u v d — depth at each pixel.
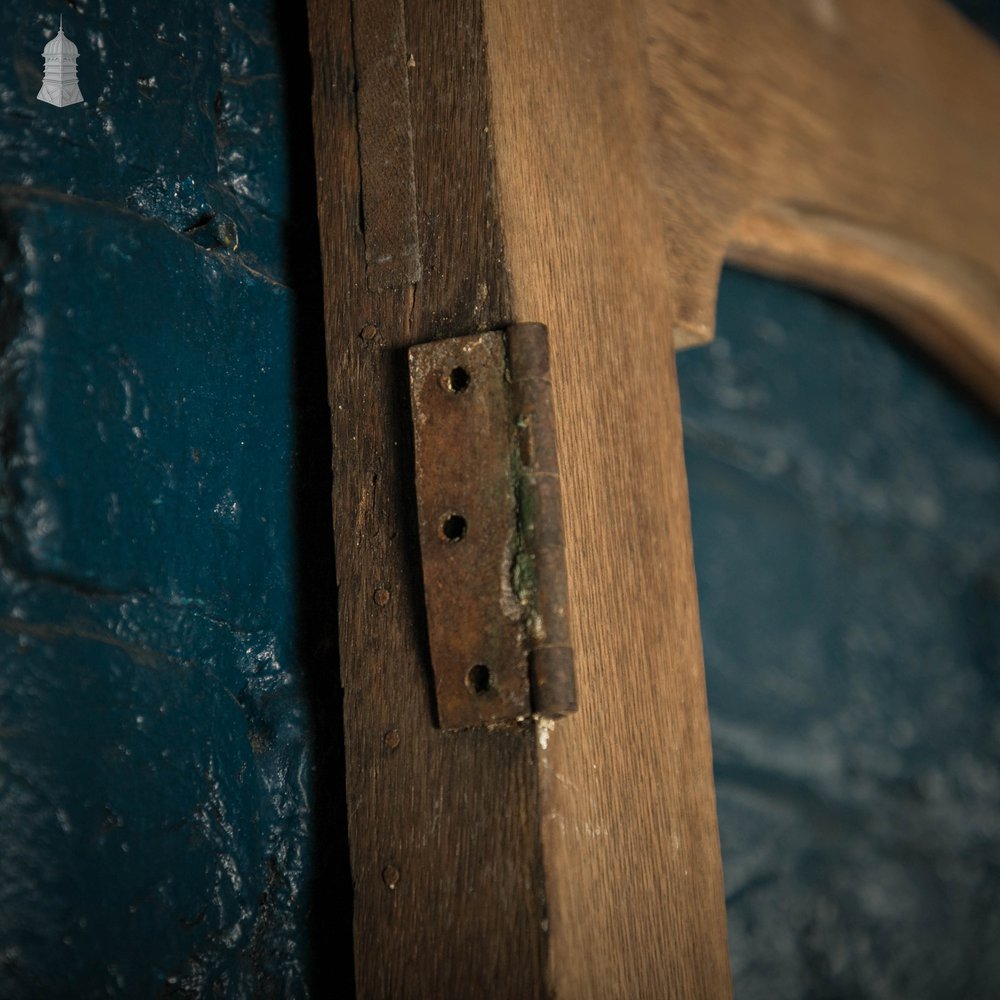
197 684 0.59
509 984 0.56
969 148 0.94
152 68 0.61
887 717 0.95
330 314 0.61
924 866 0.94
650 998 0.59
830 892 0.87
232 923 0.59
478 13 0.60
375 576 0.60
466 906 0.57
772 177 0.78
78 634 0.57
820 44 0.83
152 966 0.57
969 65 0.97
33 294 0.57
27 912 0.55
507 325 0.58
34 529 0.56
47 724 0.56
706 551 0.86
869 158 0.84
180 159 0.62
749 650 0.87
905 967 0.89
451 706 0.57
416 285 0.60
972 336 0.98
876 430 1.03
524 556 0.57
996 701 1.06
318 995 0.60
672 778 0.61
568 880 0.56
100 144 0.59
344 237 0.62
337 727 0.62
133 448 0.58
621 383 0.63
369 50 0.62
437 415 0.58
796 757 0.88
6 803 0.55
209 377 0.61
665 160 0.71
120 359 0.58
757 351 0.94
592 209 0.63
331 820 0.62
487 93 0.60
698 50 0.75
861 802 0.91
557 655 0.56
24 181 0.58
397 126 0.61
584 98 0.64
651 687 0.61
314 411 0.64
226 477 0.61
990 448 1.14
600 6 0.66
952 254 0.90
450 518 0.58
